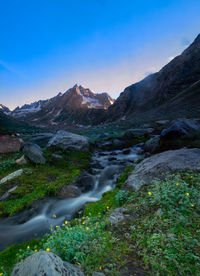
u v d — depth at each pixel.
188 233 2.72
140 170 6.55
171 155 6.50
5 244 4.59
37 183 8.37
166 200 3.81
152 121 42.94
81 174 10.50
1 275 2.69
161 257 2.37
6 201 6.78
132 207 4.20
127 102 124.62
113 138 27.41
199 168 4.89
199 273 2.02
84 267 2.31
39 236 4.94
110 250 2.69
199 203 3.37
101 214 4.91
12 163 10.05
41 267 1.86
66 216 6.11
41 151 12.34
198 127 13.99
